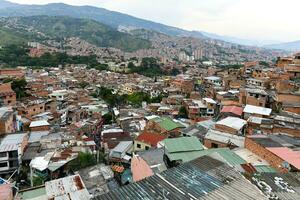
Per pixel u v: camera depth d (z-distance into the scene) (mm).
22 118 64375
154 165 26469
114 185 31000
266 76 84875
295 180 19266
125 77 155125
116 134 56375
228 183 16297
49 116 69125
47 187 28328
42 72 145250
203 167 18281
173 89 107312
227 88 85375
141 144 47562
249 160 28172
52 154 45125
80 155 42188
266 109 51250
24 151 46938
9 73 115688
